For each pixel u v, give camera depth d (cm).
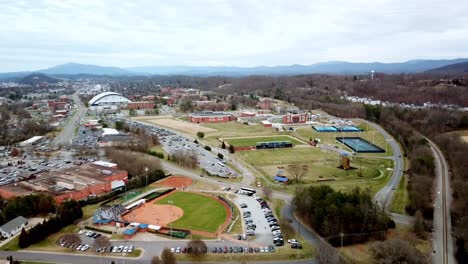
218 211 14175
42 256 10819
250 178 18500
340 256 10425
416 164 18550
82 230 12525
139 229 12488
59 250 11169
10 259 10356
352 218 11738
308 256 10631
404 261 9438
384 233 11681
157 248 11231
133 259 10581
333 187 16725
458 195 14750
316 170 19788
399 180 17900
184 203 15062
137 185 16912
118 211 13912
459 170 17600
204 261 10450
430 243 11275
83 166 18975
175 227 12700
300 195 13638
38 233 11725
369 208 12256
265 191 15475
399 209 14100
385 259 9506
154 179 17812
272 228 12406
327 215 11988
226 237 11919
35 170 19938
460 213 12950
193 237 11950
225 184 17562
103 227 12750
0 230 12181
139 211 14188
